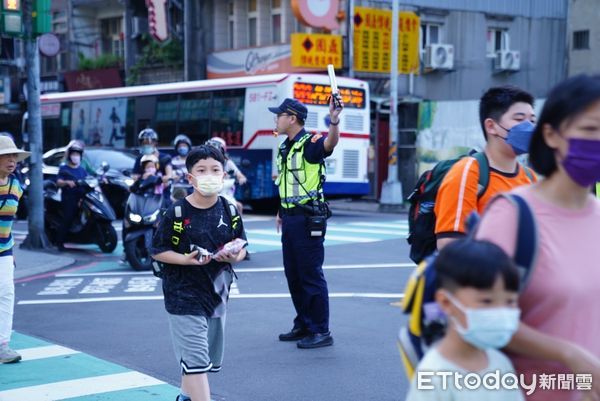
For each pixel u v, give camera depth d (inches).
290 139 247.0
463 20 990.4
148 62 1119.6
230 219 172.6
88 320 299.0
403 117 913.5
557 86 92.6
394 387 210.2
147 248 409.4
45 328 286.0
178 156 461.4
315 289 249.8
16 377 221.9
